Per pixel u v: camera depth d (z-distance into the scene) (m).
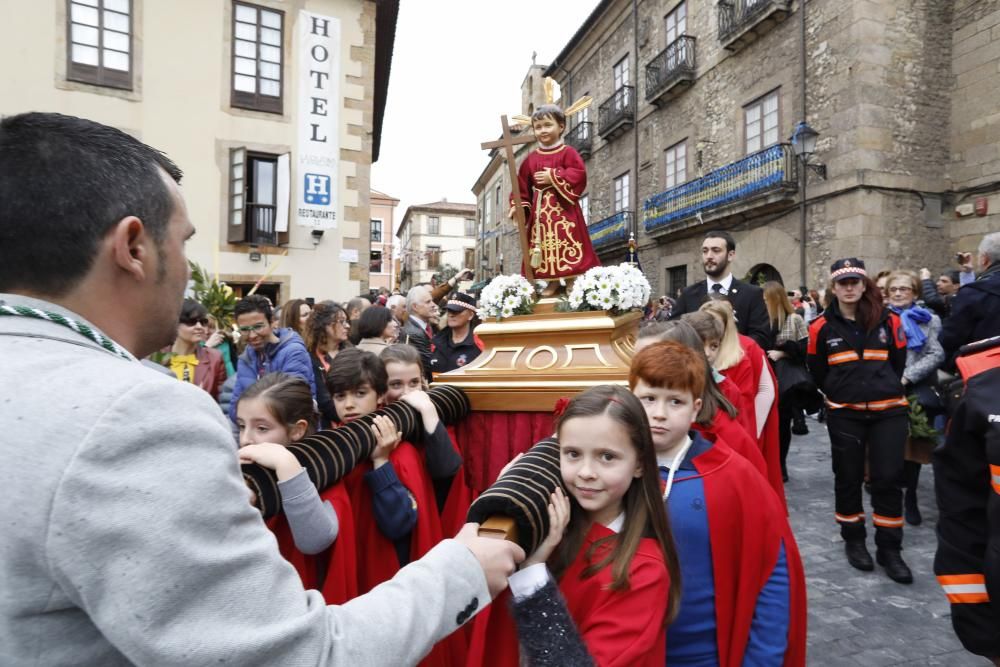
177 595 0.64
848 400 3.58
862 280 3.53
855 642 2.83
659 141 15.21
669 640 1.57
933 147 9.85
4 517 0.63
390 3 12.19
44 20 9.49
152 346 0.89
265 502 1.37
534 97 15.69
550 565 1.34
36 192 0.77
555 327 2.22
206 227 10.53
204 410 0.75
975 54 9.55
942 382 4.33
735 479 1.63
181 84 10.34
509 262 26.17
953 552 1.73
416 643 0.81
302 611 0.73
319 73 11.16
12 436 0.65
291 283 11.12
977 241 9.53
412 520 1.72
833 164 10.05
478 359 2.40
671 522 1.58
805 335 4.64
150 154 0.88
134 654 0.62
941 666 2.64
